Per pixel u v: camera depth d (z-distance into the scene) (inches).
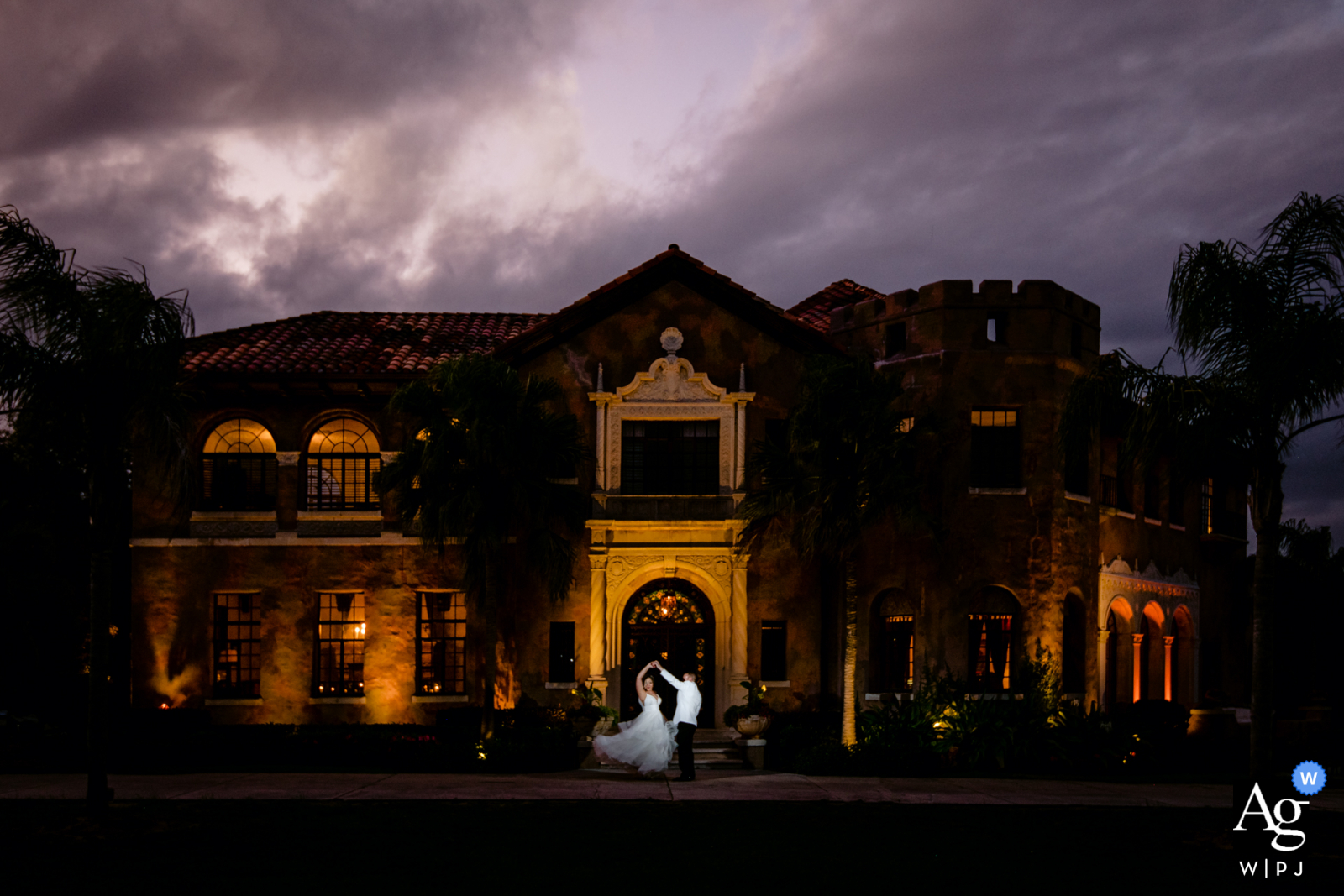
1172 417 613.6
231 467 986.7
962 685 882.1
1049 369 941.2
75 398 553.9
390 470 835.4
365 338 1049.5
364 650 966.4
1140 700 1024.2
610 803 630.5
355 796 636.1
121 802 597.3
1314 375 581.9
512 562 954.1
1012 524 922.1
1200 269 611.5
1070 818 601.6
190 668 954.1
